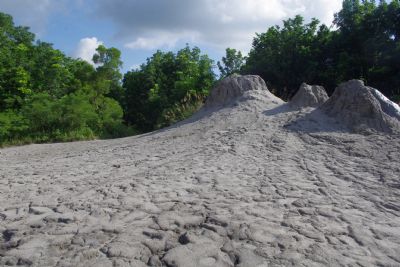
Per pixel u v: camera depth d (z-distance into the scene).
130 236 3.82
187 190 5.30
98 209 4.60
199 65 31.92
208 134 9.75
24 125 19.05
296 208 4.57
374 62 19.55
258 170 6.39
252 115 10.91
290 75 22.44
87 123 22.31
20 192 5.77
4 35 26.81
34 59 26.27
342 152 7.39
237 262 3.33
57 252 3.57
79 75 29.23
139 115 35.19
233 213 4.37
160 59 35.28
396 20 19.28
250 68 23.72
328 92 20.97
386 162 6.57
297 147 7.89
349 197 5.04
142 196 5.07
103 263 3.33
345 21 21.17
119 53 29.66
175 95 28.75
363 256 3.47
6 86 23.36
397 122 8.42
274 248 3.56
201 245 3.62
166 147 9.12
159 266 3.30
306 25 23.48
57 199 5.20
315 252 3.50
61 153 11.27
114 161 8.11
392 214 4.50
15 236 3.96
